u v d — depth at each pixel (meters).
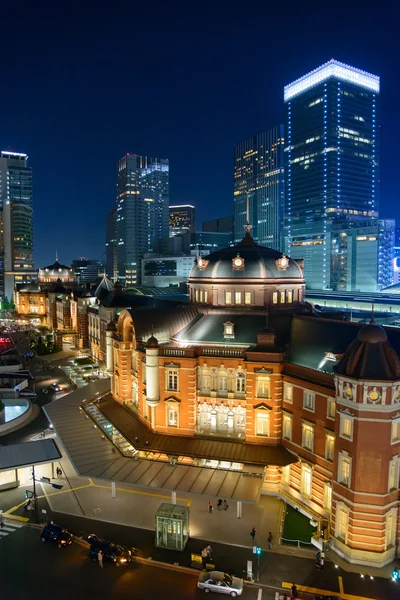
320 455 52.03
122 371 76.38
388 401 43.97
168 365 62.25
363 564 45.19
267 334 59.03
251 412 58.97
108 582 42.31
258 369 58.06
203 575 42.00
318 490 52.34
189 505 55.06
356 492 45.12
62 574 43.28
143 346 67.31
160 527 47.06
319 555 44.62
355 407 44.84
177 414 62.84
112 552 45.00
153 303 113.25
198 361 62.41
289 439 57.19
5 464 55.38
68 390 101.88
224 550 46.94
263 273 70.19
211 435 61.84
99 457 61.94
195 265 76.50
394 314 166.88
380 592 41.53
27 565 44.47
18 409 89.94
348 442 46.09
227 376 61.81
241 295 70.50
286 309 72.19
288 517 52.94
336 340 56.69
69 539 47.50
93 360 128.88
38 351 136.88
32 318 197.38
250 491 52.34
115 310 115.06
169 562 45.16
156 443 61.03
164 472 57.41
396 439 45.38
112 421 70.56
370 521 45.00
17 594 40.72
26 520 51.94
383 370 44.19
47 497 56.81
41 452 58.84
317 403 52.59
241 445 59.00
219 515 52.94
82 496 57.00
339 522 47.28
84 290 153.50
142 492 58.06
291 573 43.84
